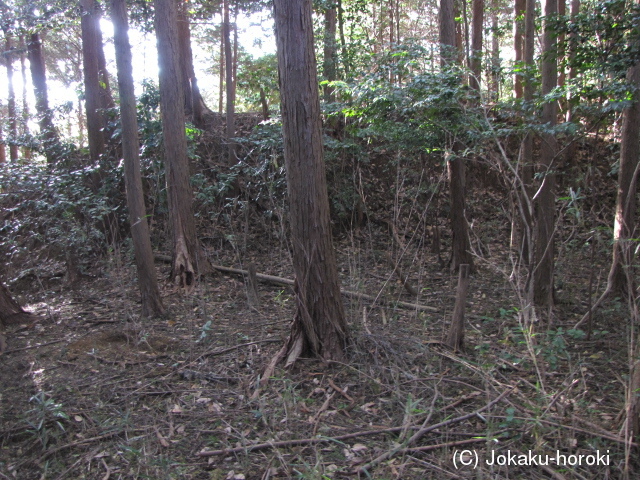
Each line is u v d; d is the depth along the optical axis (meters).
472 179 12.40
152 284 6.72
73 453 3.73
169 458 3.61
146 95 9.26
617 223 6.34
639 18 5.05
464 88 6.55
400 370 4.84
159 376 4.97
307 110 4.75
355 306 6.66
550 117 6.62
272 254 9.65
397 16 15.84
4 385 4.83
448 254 10.18
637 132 6.22
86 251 8.41
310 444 3.72
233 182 10.88
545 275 6.89
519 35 12.30
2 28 9.67
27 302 7.73
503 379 4.75
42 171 8.47
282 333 5.99
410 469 3.42
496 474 3.31
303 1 4.61
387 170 11.16
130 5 9.63
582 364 4.96
